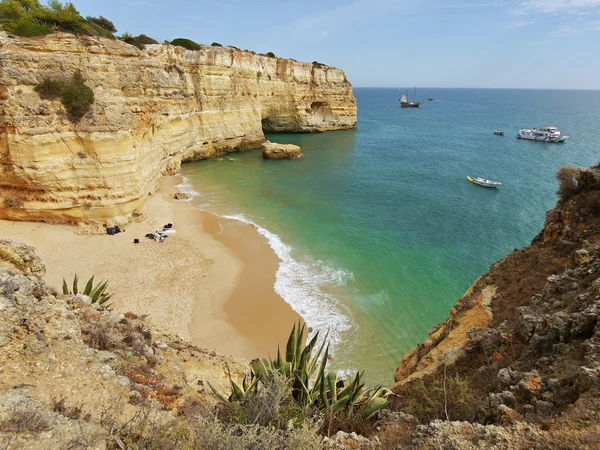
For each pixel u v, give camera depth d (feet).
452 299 73.00
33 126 78.33
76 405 19.94
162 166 146.92
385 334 62.39
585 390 18.71
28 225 83.41
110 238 87.66
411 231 106.11
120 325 34.27
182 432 19.75
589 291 25.77
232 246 91.81
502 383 23.47
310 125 289.74
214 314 64.64
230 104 205.46
